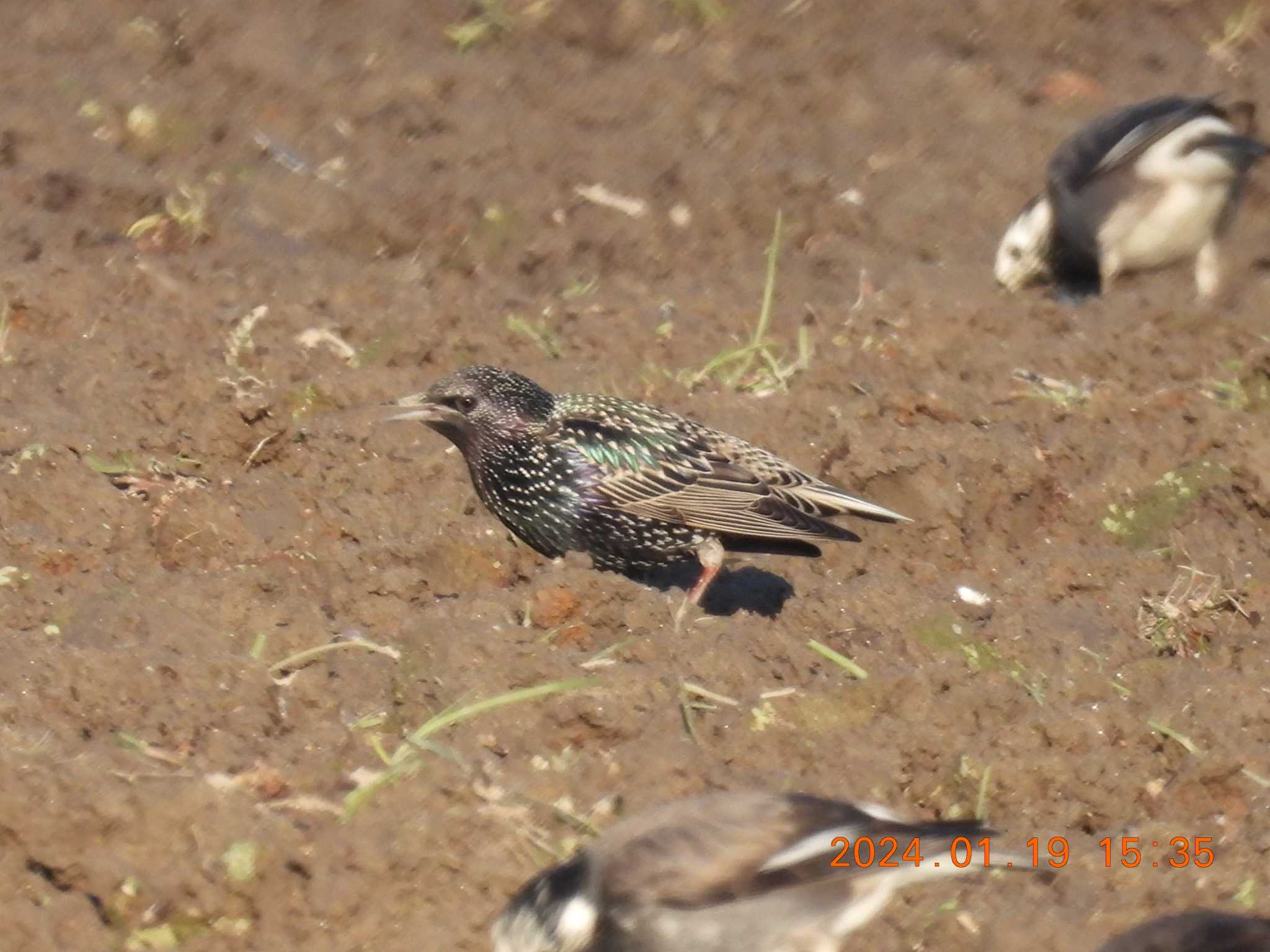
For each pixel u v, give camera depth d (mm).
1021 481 13305
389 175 18594
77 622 11031
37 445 12719
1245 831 9688
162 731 10016
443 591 12188
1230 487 13461
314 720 10367
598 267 17688
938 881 9195
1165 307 16500
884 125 20547
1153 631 11664
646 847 8352
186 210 17266
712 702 10500
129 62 19953
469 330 15430
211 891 8836
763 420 14078
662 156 19516
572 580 11289
